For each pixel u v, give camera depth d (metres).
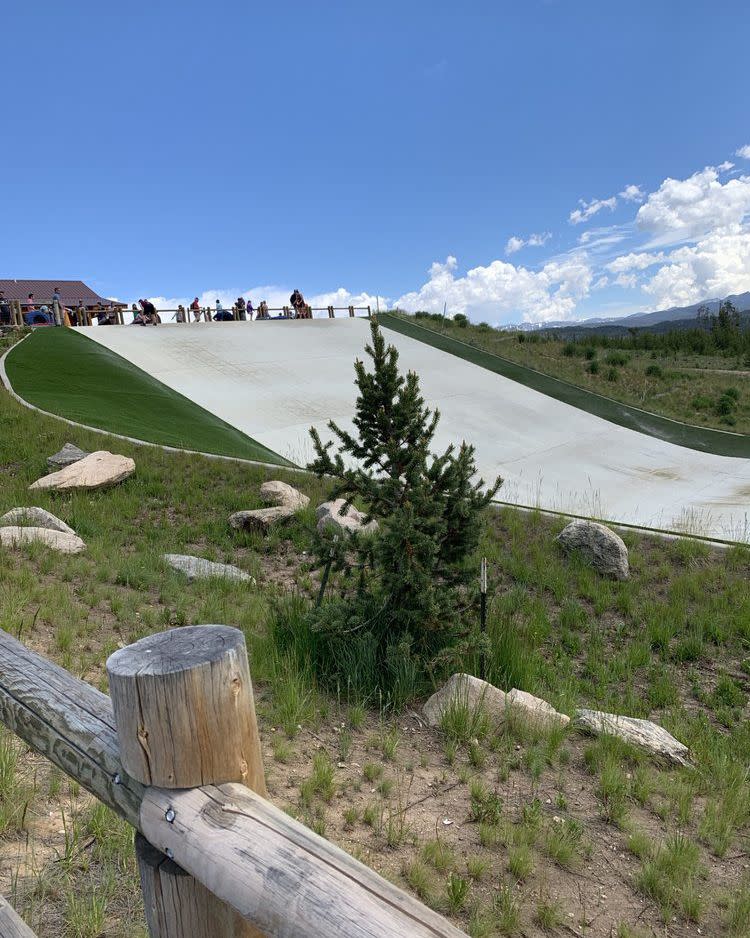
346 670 5.48
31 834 3.00
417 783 4.23
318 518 11.44
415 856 3.41
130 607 6.84
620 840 3.86
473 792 4.09
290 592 8.84
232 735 1.34
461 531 5.97
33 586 6.91
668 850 3.73
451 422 24.80
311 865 1.13
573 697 6.49
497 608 8.25
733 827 4.23
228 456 15.78
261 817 1.25
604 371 39.47
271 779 3.98
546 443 24.36
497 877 3.35
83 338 27.62
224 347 29.77
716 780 5.03
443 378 30.27
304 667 5.64
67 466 13.31
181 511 12.23
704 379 42.59
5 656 2.08
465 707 5.05
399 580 5.68
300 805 3.73
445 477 5.81
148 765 1.32
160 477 13.61
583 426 27.22
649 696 7.13
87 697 1.76
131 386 22.12
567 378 34.50
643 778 4.64
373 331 5.69
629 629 8.95
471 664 6.05
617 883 3.45
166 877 1.37
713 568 10.95
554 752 4.80
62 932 2.42
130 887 2.70
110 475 12.71
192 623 6.63
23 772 3.45
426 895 3.11
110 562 8.45
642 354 65.69
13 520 9.59
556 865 3.52
